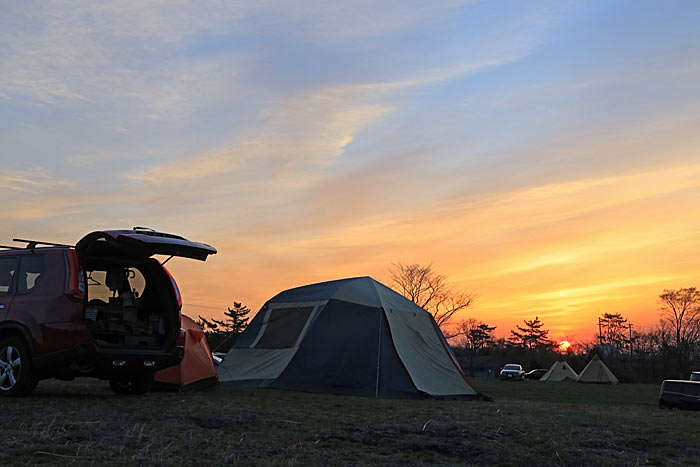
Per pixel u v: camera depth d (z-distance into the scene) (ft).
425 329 54.90
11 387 28.30
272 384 50.55
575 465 17.92
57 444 17.33
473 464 17.76
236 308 237.45
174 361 31.37
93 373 30.60
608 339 371.97
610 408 51.88
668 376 252.21
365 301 53.78
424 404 37.35
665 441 22.65
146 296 31.94
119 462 15.52
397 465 16.96
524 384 159.33
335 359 50.60
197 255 31.42
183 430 20.30
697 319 285.02
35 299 28.78
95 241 29.37
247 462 16.25
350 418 25.44
